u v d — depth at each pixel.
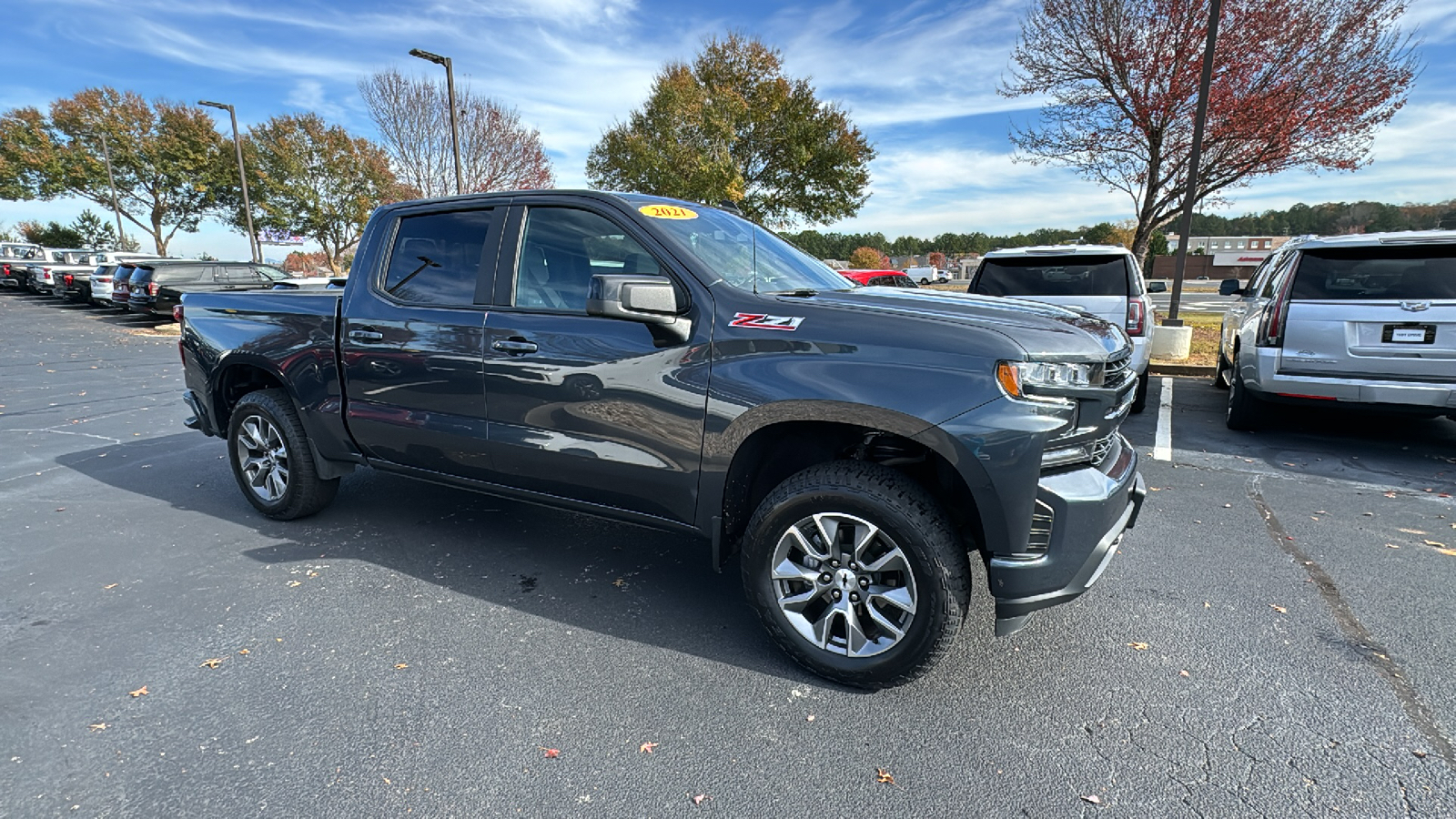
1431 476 5.10
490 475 3.34
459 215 3.45
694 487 2.76
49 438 6.46
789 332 2.55
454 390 3.30
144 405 8.00
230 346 4.14
